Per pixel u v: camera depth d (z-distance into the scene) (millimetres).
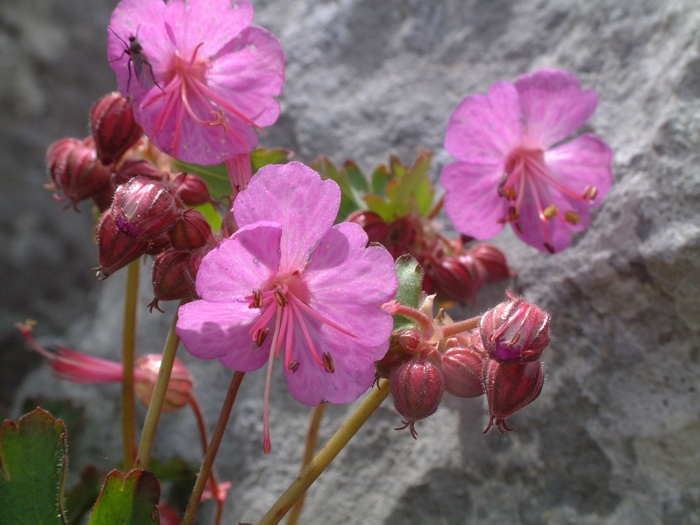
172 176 121
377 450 137
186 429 163
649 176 118
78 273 237
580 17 150
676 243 112
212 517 153
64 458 98
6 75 239
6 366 218
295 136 175
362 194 144
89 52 260
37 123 242
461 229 123
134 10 97
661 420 114
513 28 163
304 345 89
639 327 118
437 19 174
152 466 147
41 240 233
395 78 173
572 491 118
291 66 181
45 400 152
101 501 93
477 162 121
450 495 125
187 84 102
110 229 92
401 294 101
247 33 102
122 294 192
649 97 127
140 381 132
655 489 113
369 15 180
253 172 124
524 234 125
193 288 92
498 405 89
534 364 89
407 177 131
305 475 96
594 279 122
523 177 120
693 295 112
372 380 88
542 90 118
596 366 120
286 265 87
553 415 122
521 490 121
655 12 134
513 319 86
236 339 89
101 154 109
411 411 92
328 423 146
